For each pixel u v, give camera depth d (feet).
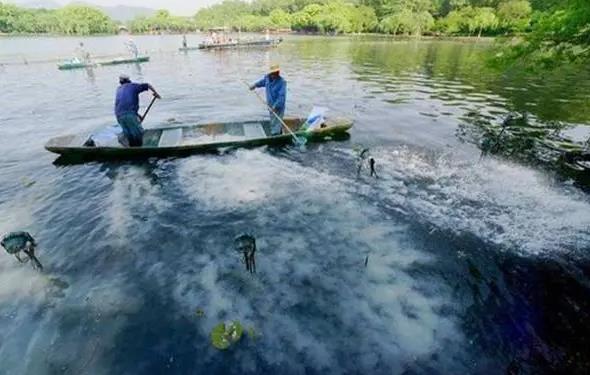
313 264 15.48
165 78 62.39
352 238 17.22
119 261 15.56
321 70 71.46
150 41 209.15
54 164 24.91
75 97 47.70
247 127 30.30
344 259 15.79
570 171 24.22
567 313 12.78
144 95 48.39
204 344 11.66
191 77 63.52
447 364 11.00
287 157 25.98
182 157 25.68
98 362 11.10
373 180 22.88
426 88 52.44
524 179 23.07
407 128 33.24
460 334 12.03
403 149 27.99
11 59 94.79
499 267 15.15
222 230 17.81
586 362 10.93
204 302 13.39
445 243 16.76
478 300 13.47
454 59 92.63
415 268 15.19
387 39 196.13
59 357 11.26
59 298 13.53
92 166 24.47
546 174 23.79
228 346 11.56
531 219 18.62
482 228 17.88
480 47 134.82
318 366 10.96
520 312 12.86
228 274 14.88
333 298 13.61
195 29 413.18
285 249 16.46
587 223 18.26
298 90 50.80
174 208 19.70
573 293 13.73
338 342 11.76
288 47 134.51
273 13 361.30
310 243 16.88
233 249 16.44
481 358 11.16
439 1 262.88
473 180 22.99
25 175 23.38
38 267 15.08
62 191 21.38
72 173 23.54
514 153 27.30
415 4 265.95
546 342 11.66
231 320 12.59
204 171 23.81
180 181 22.57
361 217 18.92
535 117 36.70
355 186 22.09
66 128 34.19
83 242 16.76
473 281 14.40
